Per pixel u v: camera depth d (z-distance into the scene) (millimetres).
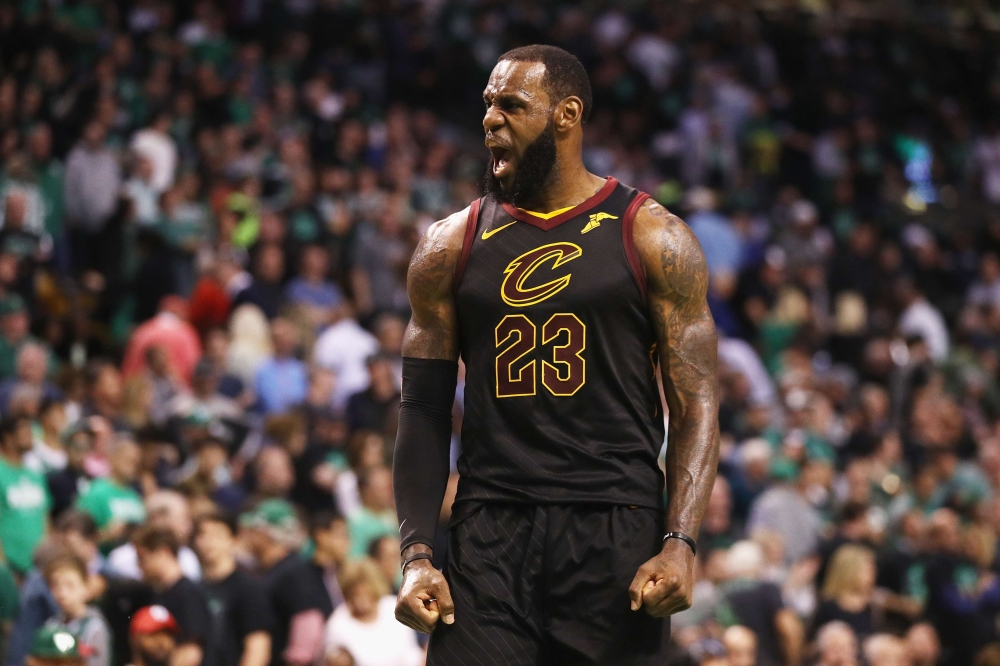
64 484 23047
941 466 33844
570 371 9766
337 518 22109
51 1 44312
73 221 37156
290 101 46594
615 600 9578
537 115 9930
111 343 33406
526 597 9680
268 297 33438
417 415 10266
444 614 9633
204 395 27719
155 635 17641
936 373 41219
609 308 9812
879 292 48312
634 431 9859
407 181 43844
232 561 20047
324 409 28891
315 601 20500
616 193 10164
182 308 33094
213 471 23812
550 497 9703
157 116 40500
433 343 10281
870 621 25453
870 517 29938
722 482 27391
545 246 9945
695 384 9898
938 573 27859
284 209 38625
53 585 18047
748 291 44250
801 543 28672
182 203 37844
